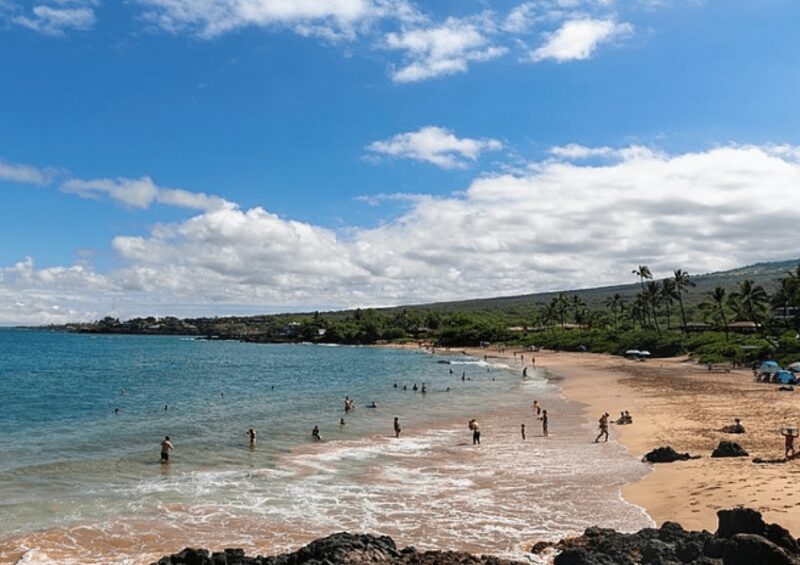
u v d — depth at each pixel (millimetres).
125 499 26219
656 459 31766
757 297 118438
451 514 23828
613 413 51969
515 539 20828
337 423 48781
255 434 41531
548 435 42031
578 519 22906
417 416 52969
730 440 36406
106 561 19125
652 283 152500
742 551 14500
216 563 16953
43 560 19188
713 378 80625
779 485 24219
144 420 50750
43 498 26312
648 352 126438
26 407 59875
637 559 16234
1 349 190875
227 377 98375
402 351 188375
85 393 73438
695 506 22828
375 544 17484
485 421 49500
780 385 69438
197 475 30688
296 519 23438
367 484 28672
